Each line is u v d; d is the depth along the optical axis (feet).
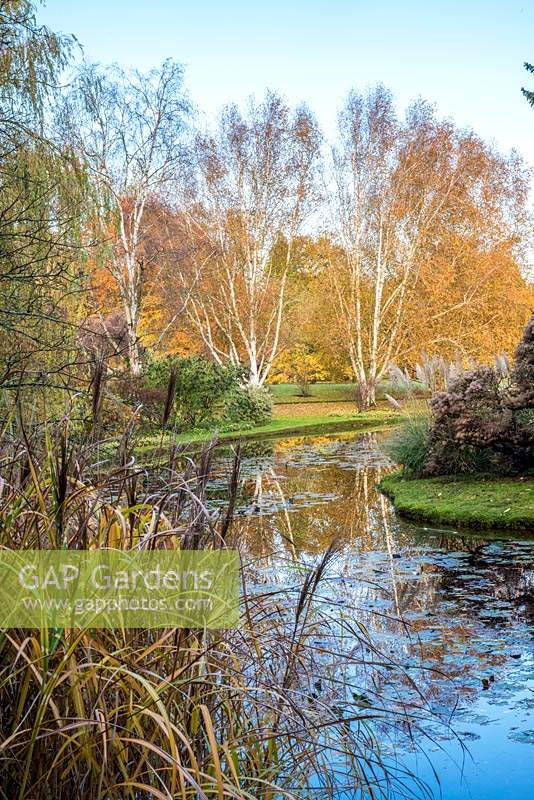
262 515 32.07
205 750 8.31
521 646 16.03
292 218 93.76
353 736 10.59
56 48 31.37
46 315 26.09
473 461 36.86
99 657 7.63
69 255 30.58
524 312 98.94
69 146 33.32
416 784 10.85
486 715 12.97
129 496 8.43
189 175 88.38
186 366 72.38
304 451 60.08
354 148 94.99
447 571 22.30
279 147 91.91
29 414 20.25
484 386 36.22
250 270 93.66
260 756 8.74
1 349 25.08
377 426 82.89
